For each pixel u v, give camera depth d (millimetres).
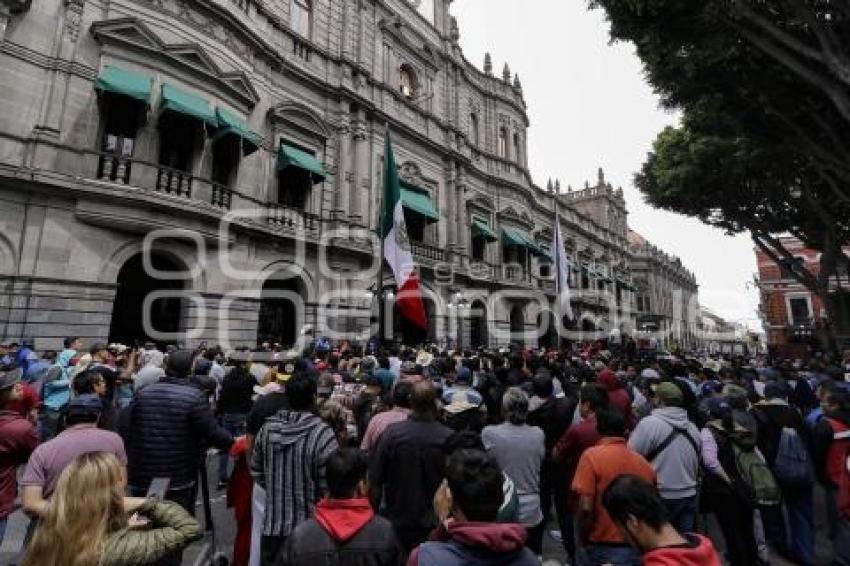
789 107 10328
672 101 12008
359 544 2303
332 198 18094
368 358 9242
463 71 26703
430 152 23250
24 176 10453
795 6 8062
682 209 19500
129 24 12383
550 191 34625
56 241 11031
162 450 3906
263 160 15828
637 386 8422
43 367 8109
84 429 3408
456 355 13164
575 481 3535
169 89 12836
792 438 5184
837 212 16281
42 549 1987
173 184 12695
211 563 4613
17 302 10492
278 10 17250
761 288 37312
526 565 1956
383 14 21828
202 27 13906
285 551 2373
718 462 4566
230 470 7266
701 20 8539
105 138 12242
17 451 4043
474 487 2092
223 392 7383
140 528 2238
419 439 3633
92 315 11406
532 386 6238
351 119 19234
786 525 5391
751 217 17984
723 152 15336
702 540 2064
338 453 2590
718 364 11852
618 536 3318
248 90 15102
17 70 10922
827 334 19438
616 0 8516
